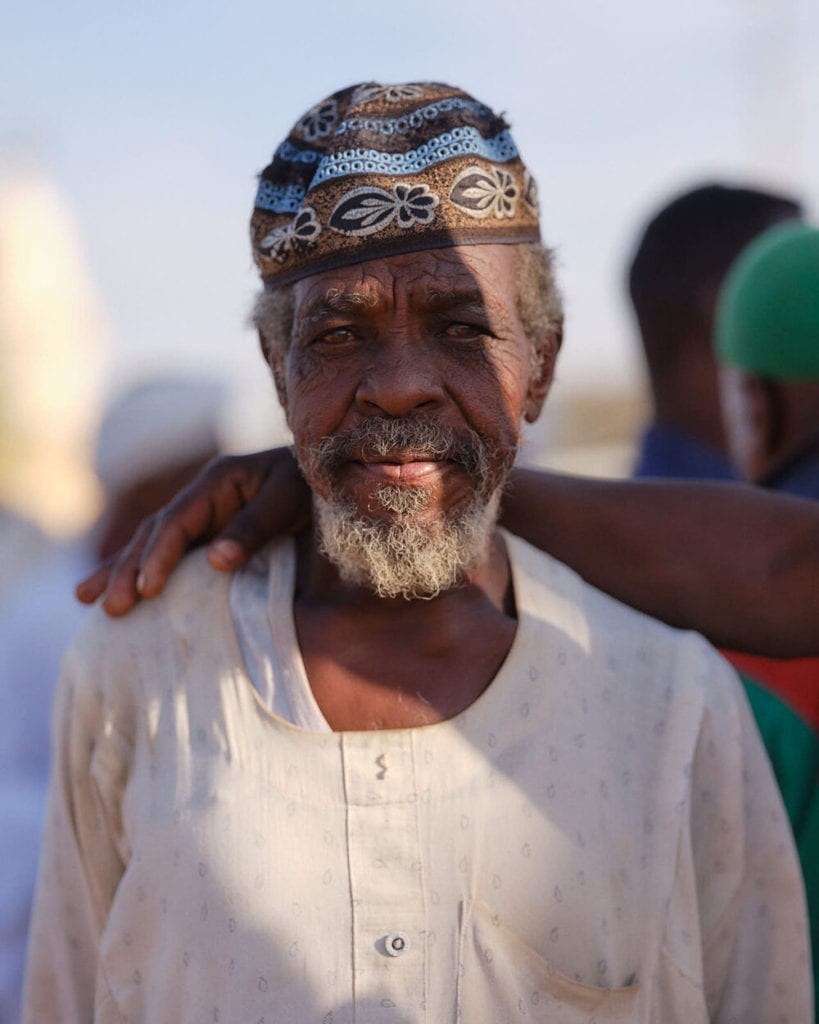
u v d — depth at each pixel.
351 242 1.51
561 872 1.52
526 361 1.65
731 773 1.65
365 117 1.54
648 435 2.95
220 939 1.50
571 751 1.57
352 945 1.46
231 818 1.52
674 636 1.68
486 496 1.57
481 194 1.54
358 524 1.53
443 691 1.59
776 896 1.69
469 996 1.46
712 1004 1.71
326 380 1.55
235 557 1.67
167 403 3.18
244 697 1.59
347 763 1.52
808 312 2.20
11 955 2.52
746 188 2.98
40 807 2.65
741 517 1.72
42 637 2.81
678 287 2.81
